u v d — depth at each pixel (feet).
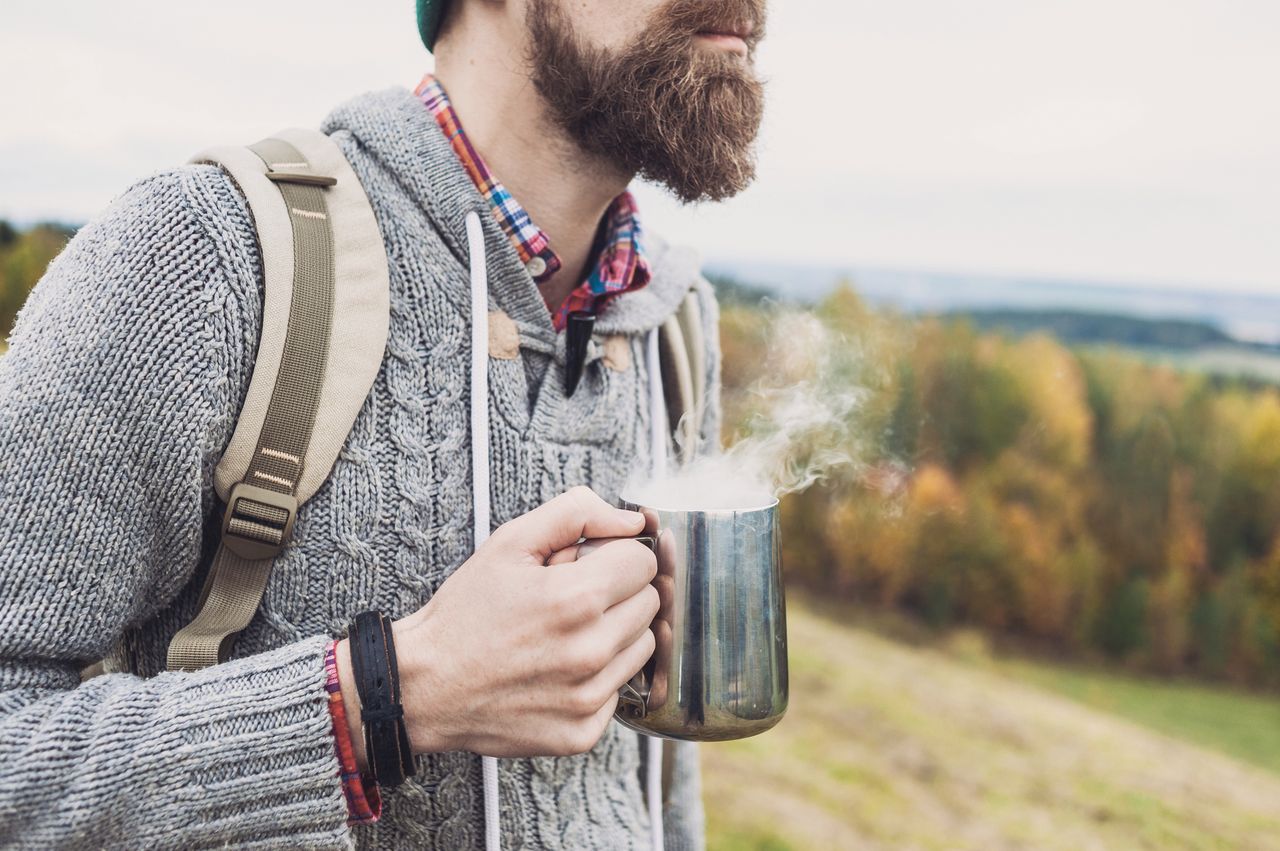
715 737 2.64
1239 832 10.18
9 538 2.23
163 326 2.39
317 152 2.94
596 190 3.25
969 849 9.58
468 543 2.88
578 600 2.34
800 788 10.66
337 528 2.67
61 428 2.28
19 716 2.16
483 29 3.12
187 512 2.48
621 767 3.40
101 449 2.32
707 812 10.10
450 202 2.93
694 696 2.59
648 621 2.51
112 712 2.21
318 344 2.61
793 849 9.42
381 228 2.85
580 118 2.96
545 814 3.04
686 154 2.95
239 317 2.53
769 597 2.68
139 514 2.41
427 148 2.97
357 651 2.37
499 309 3.03
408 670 2.38
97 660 2.47
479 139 3.18
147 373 2.36
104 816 2.15
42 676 2.30
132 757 2.17
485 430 2.85
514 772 2.98
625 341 3.45
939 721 12.41
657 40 2.84
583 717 2.44
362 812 2.47
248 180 2.68
